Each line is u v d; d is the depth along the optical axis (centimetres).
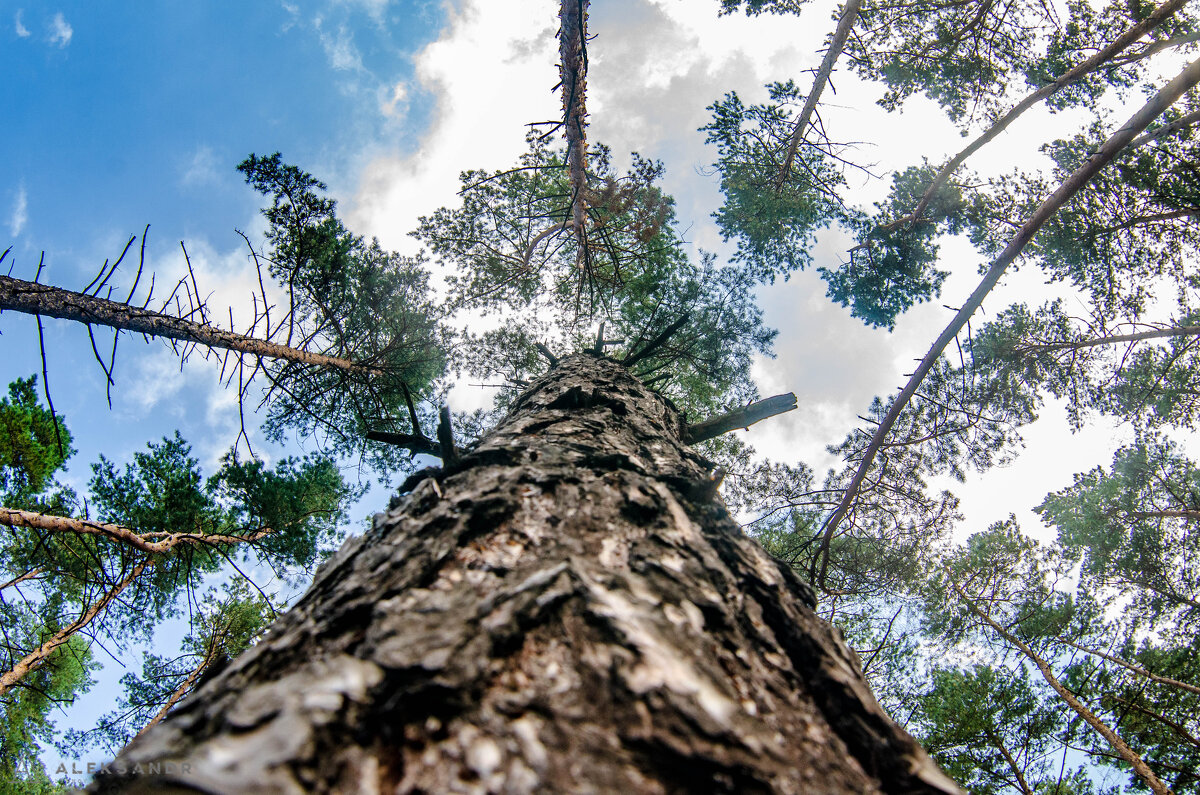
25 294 381
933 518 759
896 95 835
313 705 86
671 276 880
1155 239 743
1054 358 769
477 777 78
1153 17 667
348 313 685
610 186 727
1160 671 875
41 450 701
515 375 941
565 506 158
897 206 774
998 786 819
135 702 748
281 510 729
